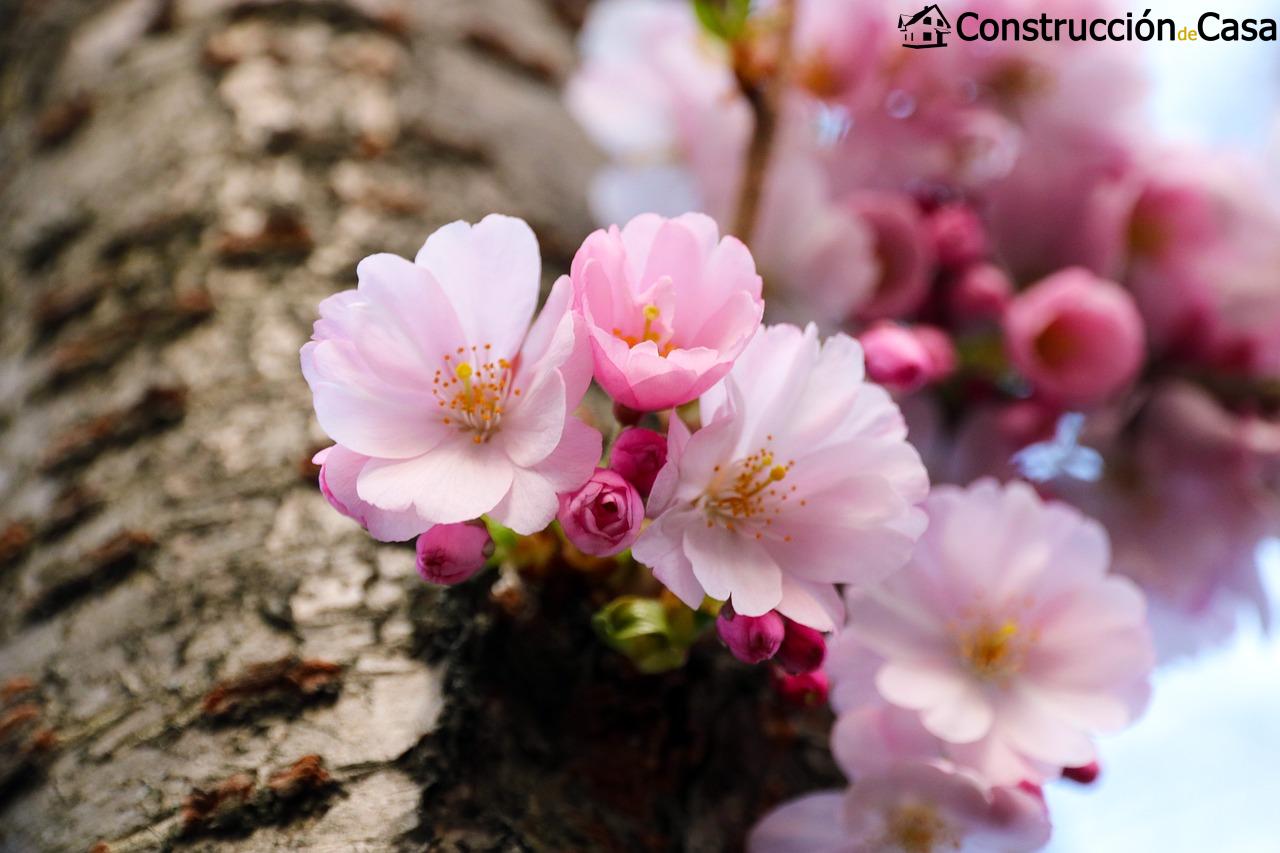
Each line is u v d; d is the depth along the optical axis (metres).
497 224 0.47
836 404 0.47
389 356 0.47
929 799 0.48
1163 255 0.59
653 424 0.48
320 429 0.53
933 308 0.59
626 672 0.50
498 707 0.49
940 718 0.48
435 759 0.48
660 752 0.50
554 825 0.49
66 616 0.52
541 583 0.50
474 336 0.47
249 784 0.48
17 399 0.57
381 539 0.46
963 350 0.58
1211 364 0.59
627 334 0.46
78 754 0.49
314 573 0.51
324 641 0.50
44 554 0.53
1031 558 0.49
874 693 0.49
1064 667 0.49
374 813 0.48
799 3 0.57
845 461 0.47
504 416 0.47
